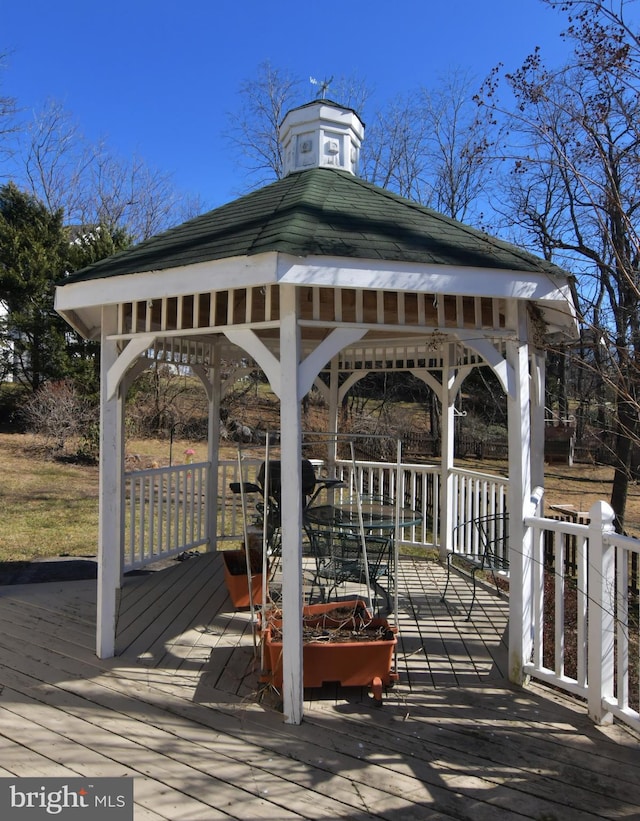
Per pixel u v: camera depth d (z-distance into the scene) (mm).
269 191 4035
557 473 14414
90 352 13297
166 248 3424
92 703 2992
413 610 4520
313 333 5359
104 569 3562
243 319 3963
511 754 2580
